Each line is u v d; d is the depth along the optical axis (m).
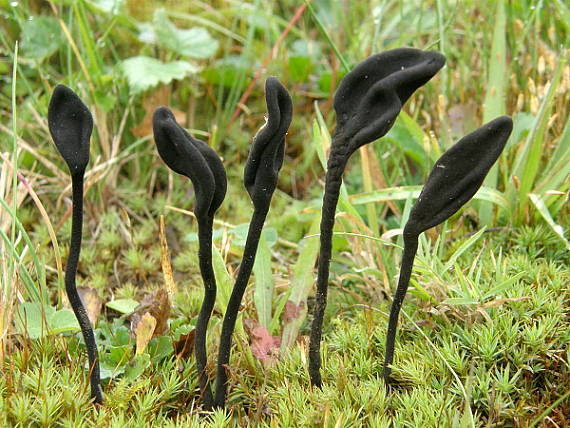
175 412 0.41
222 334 0.39
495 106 0.47
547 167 0.47
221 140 0.58
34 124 0.53
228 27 0.67
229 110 0.59
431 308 0.42
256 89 0.62
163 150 0.37
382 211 0.50
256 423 0.40
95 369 0.40
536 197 0.45
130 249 0.49
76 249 0.39
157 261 0.49
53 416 0.40
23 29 0.55
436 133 0.50
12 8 0.53
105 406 0.40
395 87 0.36
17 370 0.41
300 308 0.43
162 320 0.42
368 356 0.42
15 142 0.42
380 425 0.39
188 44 0.59
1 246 0.44
